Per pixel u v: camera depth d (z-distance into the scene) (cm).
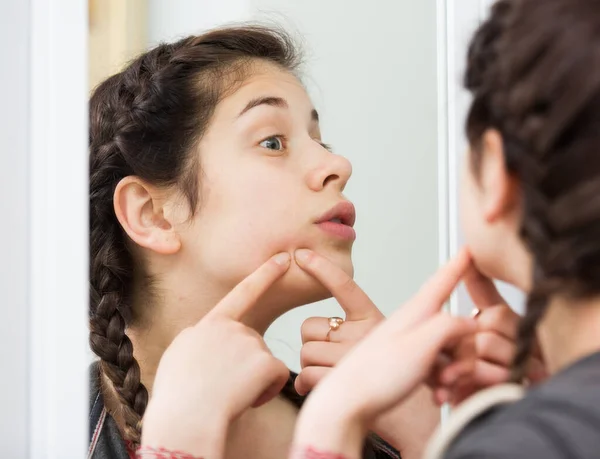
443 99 96
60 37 77
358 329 93
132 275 104
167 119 100
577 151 50
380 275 126
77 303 78
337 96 128
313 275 94
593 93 49
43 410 76
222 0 133
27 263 76
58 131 77
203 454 78
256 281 90
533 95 52
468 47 62
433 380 70
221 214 97
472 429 56
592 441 47
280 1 130
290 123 100
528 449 47
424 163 122
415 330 64
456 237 95
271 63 105
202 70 102
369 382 62
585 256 50
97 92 109
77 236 78
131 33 131
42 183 77
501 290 93
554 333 56
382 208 125
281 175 97
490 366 74
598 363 51
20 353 75
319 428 61
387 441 98
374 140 126
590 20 51
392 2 124
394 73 124
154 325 103
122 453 95
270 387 86
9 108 75
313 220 96
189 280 100
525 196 54
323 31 128
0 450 74
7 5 75
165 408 80
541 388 51
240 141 98
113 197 103
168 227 100
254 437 96
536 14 53
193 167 99
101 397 100
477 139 59
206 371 82
